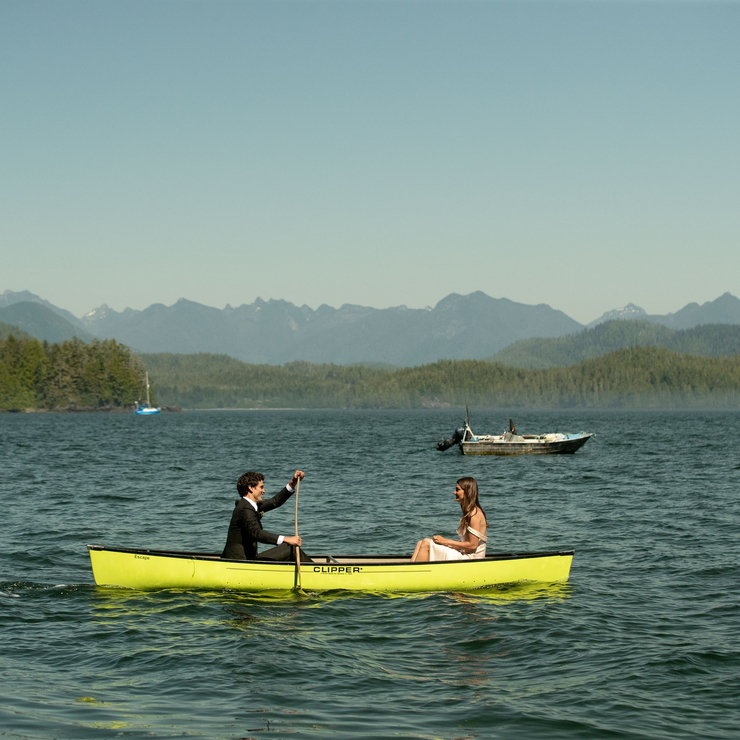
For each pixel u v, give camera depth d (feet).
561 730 23.73
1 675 28.91
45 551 54.65
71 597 40.96
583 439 173.58
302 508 81.10
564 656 31.40
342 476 117.70
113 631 34.91
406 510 79.46
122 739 22.71
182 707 25.58
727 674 29.09
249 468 130.93
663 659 30.73
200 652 31.86
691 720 24.67
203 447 196.03
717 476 114.11
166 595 41.37
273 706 25.73
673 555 53.42
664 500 85.61
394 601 40.42
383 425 417.69
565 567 44.34
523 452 170.71
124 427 355.36
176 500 85.87
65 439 233.14
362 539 62.23
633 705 25.91
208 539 61.26
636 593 42.34
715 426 371.76
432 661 30.89
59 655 31.48
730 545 57.26
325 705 25.88
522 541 59.98
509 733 23.47
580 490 97.60
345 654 31.71
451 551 43.37
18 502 83.05
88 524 68.03
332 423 459.32
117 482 105.60
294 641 33.45
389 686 27.86
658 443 212.02
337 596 41.22
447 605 39.47
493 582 43.27
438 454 174.60
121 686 27.73
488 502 86.07
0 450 176.65
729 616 37.58
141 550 42.37
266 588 41.88
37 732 23.16
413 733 23.38
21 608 38.75
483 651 32.19
